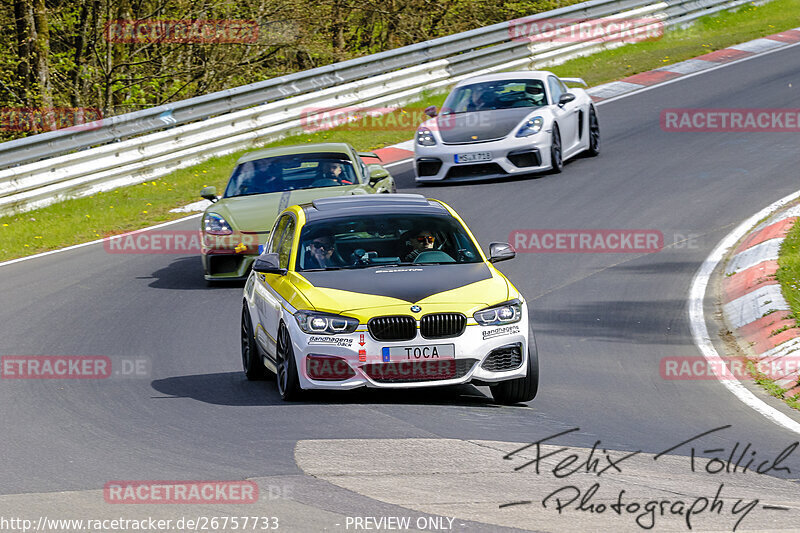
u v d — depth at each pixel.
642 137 72.88
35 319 43.59
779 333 34.94
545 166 63.62
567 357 35.22
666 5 109.81
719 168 63.00
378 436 25.05
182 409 29.30
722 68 92.94
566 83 89.69
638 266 46.75
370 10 121.44
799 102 77.75
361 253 31.20
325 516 19.58
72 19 110.50
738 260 45.28
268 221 47.00
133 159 72.50
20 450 25.62
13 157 67.00
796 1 123.81
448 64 92.81
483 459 23.16
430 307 28.06
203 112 77.75
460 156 63.28
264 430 26.17
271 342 30.84
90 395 31.77
